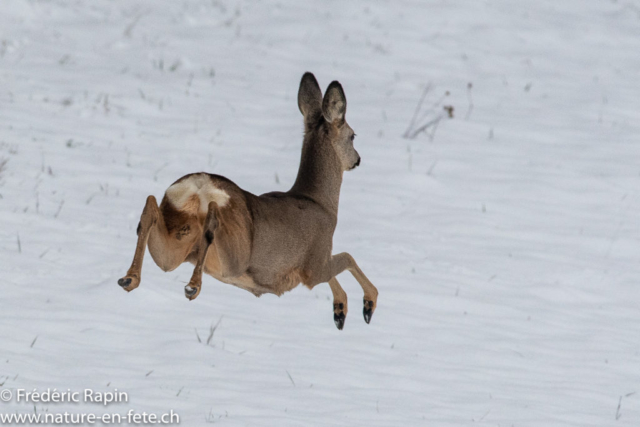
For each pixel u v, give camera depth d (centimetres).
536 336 3497
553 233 4694
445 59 7950
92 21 8075
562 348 3400
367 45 8081
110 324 2945
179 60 7225
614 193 5291
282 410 2430
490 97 7056
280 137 5828
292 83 7019
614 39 8831
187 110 6162
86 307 3059
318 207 2592
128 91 6372
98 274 3428
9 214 3978
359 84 7119
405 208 4847
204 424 2212
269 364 2822
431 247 4353
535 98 7112
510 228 4706
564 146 6050
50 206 4181
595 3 9825
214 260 2161
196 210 2134
